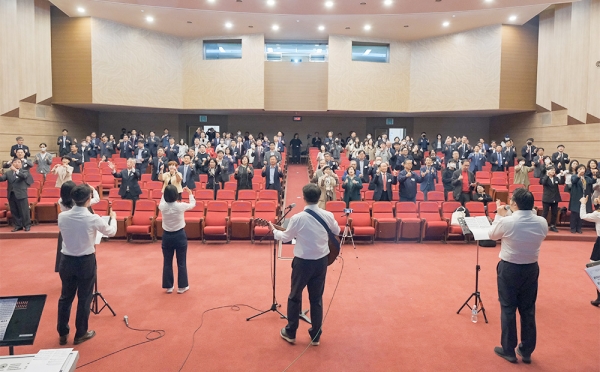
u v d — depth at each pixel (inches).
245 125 842.8
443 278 254.2
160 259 295.4
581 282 250.2
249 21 645.3
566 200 426.3
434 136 830.5
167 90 704.4
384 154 553.3
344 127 847.7
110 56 640.4
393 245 347.6
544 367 149.7
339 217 356.2
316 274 160.4
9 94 541.3
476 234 178.5
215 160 445.7
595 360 155.3
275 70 725.3
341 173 491.5
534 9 573.0
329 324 186.1
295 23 653.3
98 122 787.4
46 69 607.5
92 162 563.2
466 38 669.3
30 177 366.9
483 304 210.5
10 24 540.4
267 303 210.8
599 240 216.8
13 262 284.5
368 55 728.3
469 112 708.0
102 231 164.2
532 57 645.3
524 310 153.2
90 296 167.2
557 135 599.2
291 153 793.6
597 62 529.7
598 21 527.8
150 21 643.5
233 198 410.0
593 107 532.7
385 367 148.9
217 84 712.4
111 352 158.7
